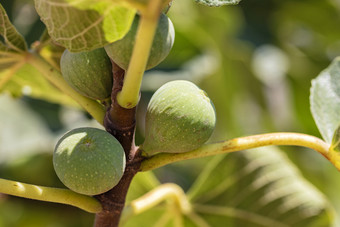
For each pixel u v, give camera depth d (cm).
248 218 57
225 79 87
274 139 42
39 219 75
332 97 48
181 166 85
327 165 91
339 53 98
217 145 42
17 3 75
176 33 81
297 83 97
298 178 58
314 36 98
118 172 40
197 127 41
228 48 86
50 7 37
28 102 73
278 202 57
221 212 56
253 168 57
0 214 74
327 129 47
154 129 41
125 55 39
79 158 39
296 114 97
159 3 35
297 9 93
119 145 40
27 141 70
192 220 56
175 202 54
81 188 39
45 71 45
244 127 94
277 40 92
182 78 78
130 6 36
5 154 70
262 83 93
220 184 56
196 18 85
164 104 41
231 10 86
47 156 73
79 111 72
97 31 38
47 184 76
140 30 36
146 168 42
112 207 41
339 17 94
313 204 57
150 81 75
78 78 41
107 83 42
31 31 73
